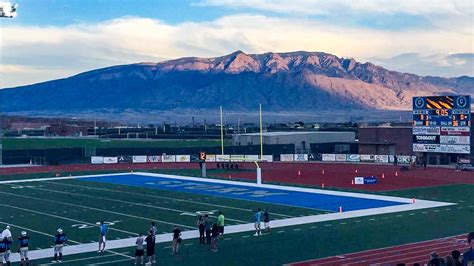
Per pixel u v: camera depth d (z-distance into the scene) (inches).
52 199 2440.9
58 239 1406.3
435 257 789.9
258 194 2532.0
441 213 2003.0
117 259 1411.2
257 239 1616.6
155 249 1509.6
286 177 3243.1
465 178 3095.5
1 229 1796.3
